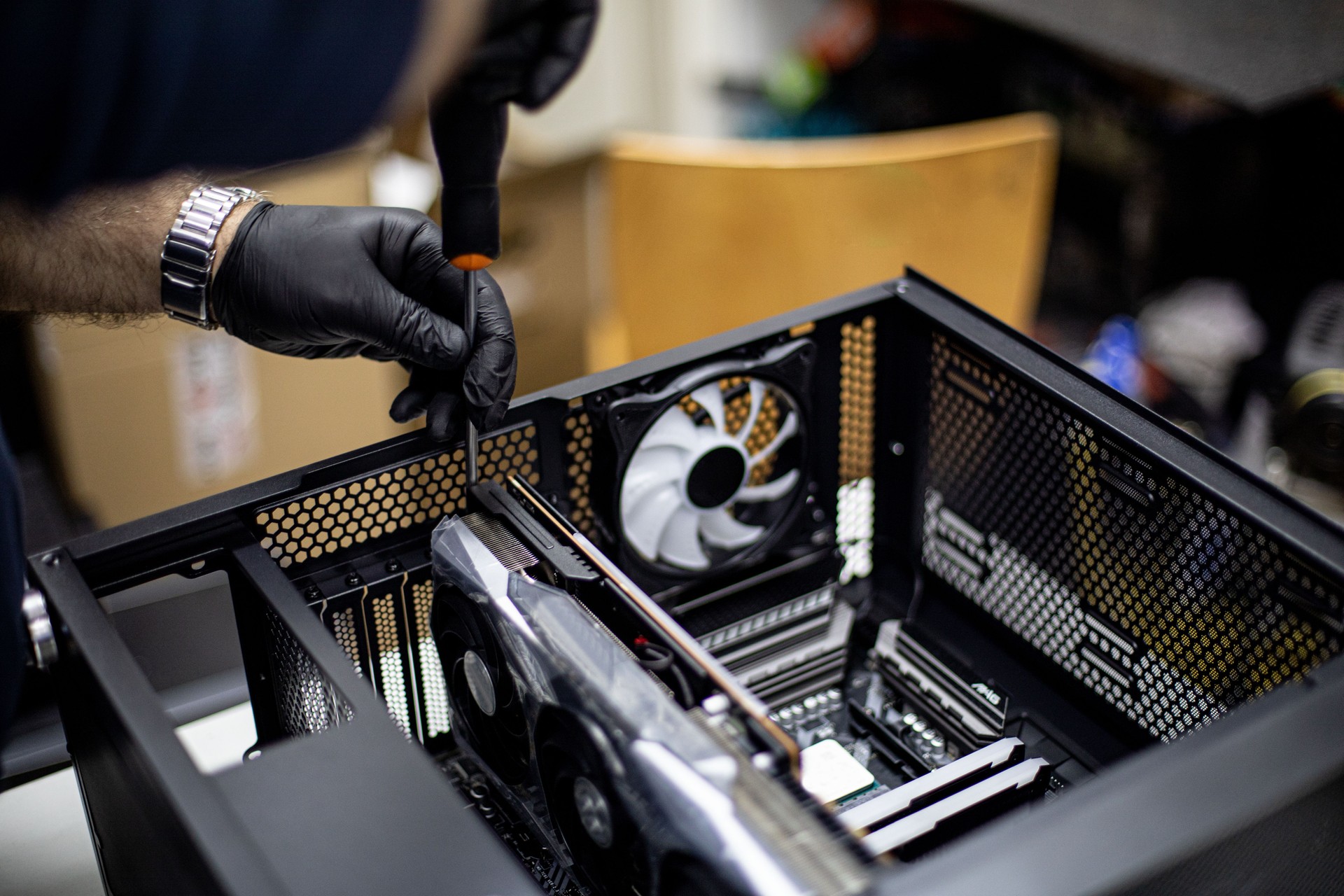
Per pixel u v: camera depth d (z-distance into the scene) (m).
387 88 0.56
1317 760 0.77
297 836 0.77
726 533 1.35
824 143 2.13
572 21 0.83
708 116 3.62
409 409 1.20
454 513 1.17
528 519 1.08
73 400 2.13
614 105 3.56
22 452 2.35
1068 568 1.25
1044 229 2.95
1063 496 1.22
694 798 0.79
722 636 1.35
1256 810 0.74
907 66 3.06
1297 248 2.44
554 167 2.31
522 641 0.96
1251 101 1.97
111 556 1.02
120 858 1.05
